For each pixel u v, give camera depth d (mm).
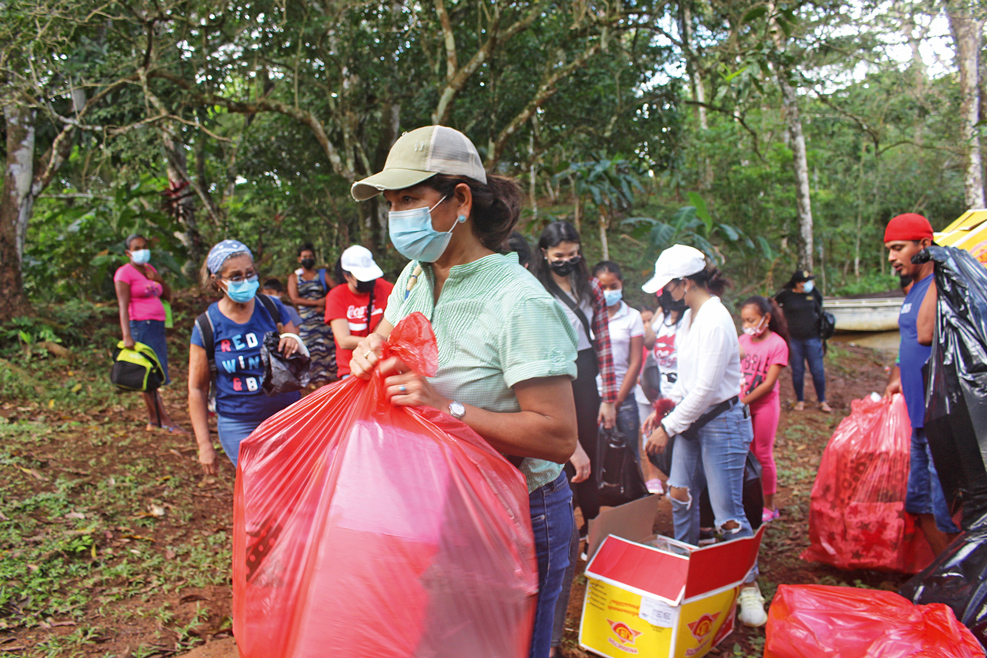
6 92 7250
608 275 4094
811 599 2395
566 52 9430
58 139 8055
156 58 8164
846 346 12781
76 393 6652
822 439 6840
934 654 2045
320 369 7250
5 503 4000
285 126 10781
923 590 2504
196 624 3111
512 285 1633
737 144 17578
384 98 10133
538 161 11297
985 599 2330
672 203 18281
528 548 1505
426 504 1405
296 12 8766
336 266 7184
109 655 2846
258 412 3195
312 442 1548
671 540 3309
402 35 9555
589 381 3469
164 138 8680
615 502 3650
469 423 1537
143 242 5832
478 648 1409
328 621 1354
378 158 10766
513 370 1573
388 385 1497
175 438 5734
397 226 1650
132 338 5844
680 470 3377
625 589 2850
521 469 1729
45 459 4762
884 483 3570
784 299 8117
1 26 7059
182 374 7918
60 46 7477
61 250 10188
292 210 12414
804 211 15031
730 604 2982
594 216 13508
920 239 3301
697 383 3121
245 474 1579
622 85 10070
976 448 2592
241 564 1544
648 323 5551
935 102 12828
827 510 3736
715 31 9477
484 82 9797
